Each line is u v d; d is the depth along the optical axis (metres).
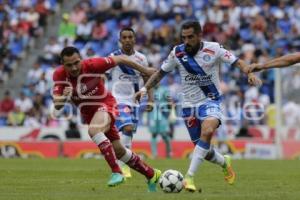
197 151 29.66
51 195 28.75
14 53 91.31
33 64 89.75
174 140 70.06
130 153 29.86
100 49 89.94
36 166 49.47
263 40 87.06
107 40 90.88
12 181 36.28
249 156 69.12
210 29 88.25
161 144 70.69
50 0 98.25
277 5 91.94
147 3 94.44
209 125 29.98
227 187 32.84
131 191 30.58
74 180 37.00
